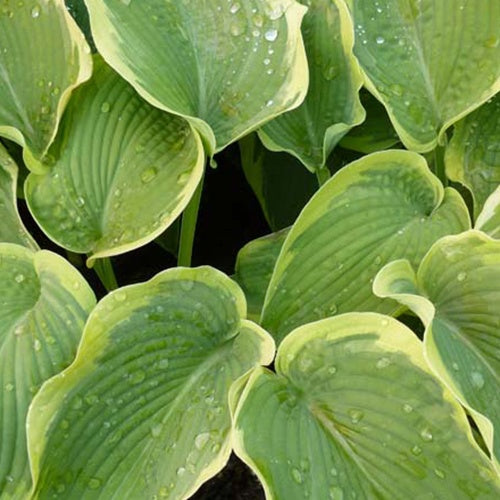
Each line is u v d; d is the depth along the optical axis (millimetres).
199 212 1409
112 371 1032
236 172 1422
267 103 1111
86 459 1019
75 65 1115
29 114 1138
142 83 1080
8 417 1039
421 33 1168
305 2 1162
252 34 1129
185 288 1058
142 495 1007
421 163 1098
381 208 1094
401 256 1086
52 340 1059
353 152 1310
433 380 1002
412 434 999
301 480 979
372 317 1011
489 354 1038
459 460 988
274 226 1312
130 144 1121
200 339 1059
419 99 1158
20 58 1146
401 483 991
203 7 1144
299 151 1165
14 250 1094
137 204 1104
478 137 1177
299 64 1105
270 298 1077
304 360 1029
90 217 1112
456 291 1061
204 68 1137
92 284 1366
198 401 1034
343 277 1081
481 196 1159
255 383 1007
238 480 1244
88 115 1128
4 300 1079
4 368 1051
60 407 1015
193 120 1062
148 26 1116
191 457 1010
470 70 1154
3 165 1137
